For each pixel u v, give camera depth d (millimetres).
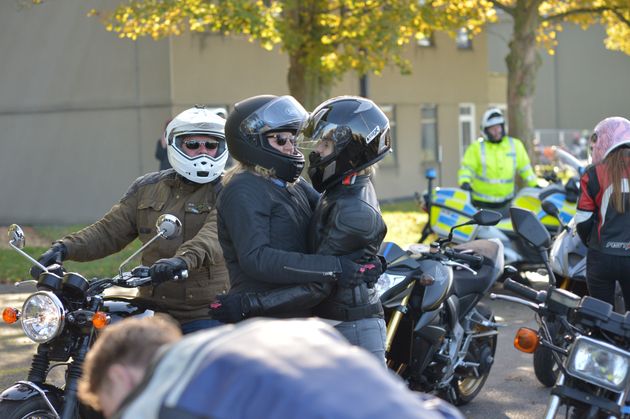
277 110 12359
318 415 5047
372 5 44031
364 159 12336
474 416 18438
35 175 59406
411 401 5285
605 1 54469
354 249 12023
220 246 13352
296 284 11906
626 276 17094
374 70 45000
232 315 12016
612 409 11422
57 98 58688
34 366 12930
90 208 58438
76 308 12812
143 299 13711
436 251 17500
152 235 14188
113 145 57781
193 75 57906
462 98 80062
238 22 41812
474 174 32250
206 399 5301
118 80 57469
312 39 44406
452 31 48875
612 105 112562
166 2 42281
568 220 29297
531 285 31828
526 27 51969
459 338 18062
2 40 59531
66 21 58156
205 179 14016
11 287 32531
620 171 16906
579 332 12359
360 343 12352
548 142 103062
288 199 12406
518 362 22703
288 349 5461
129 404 5590
